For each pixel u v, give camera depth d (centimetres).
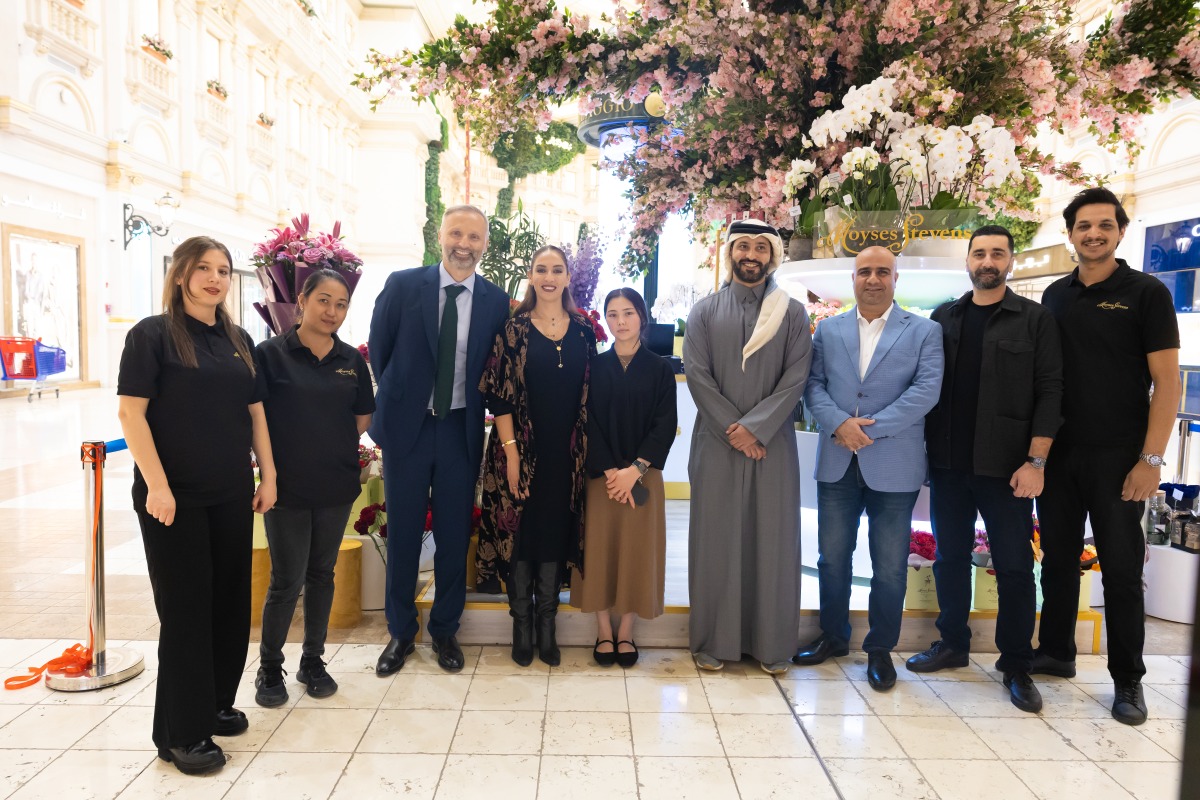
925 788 200
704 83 353
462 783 198
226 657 218
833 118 301
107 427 833
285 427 232
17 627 298
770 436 257
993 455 249
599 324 399
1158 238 1050
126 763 206
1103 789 200
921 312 347
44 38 1016
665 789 197
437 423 264
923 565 294
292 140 1764
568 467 264
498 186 2359
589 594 267
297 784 197
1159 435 234
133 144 1210
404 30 2177
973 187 310
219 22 1437
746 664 278
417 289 266
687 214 419
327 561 246
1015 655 254
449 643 273
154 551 199
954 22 308
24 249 1020
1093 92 334
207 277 201
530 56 342
